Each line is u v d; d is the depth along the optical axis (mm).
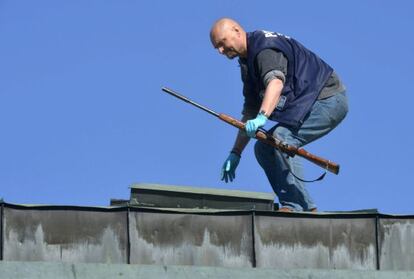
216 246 16797
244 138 18672
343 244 16906
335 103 18109
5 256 16453
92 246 16625
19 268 15633
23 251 16516
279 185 18031
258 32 18094
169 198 17844
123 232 16688
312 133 18062
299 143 18047
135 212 16766
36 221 16609
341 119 18281
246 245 16828
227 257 16781
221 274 15977
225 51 18094
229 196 17875
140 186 17875
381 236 16969
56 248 16578
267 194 18016
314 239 16906
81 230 16656
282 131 17922
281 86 17672
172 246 16734
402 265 16906
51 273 15672
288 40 18094
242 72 18297
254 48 17922
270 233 16875
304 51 18141
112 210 16750
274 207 18531
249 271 16047
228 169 18703
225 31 18047
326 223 16984
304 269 16156
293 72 17953
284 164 17984
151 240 16719
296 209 17938
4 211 16562
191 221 16828
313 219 16969
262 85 18062
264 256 16797
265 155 18078
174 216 16828
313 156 17812
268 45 17875
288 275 16094
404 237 16984
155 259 16688
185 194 17859
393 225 17016
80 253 16609
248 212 16891
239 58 18234
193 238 16797
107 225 16703
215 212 16875
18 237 16531
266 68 17734
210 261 16750
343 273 16172
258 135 17719
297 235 16906
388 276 16219
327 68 18188
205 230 16828
